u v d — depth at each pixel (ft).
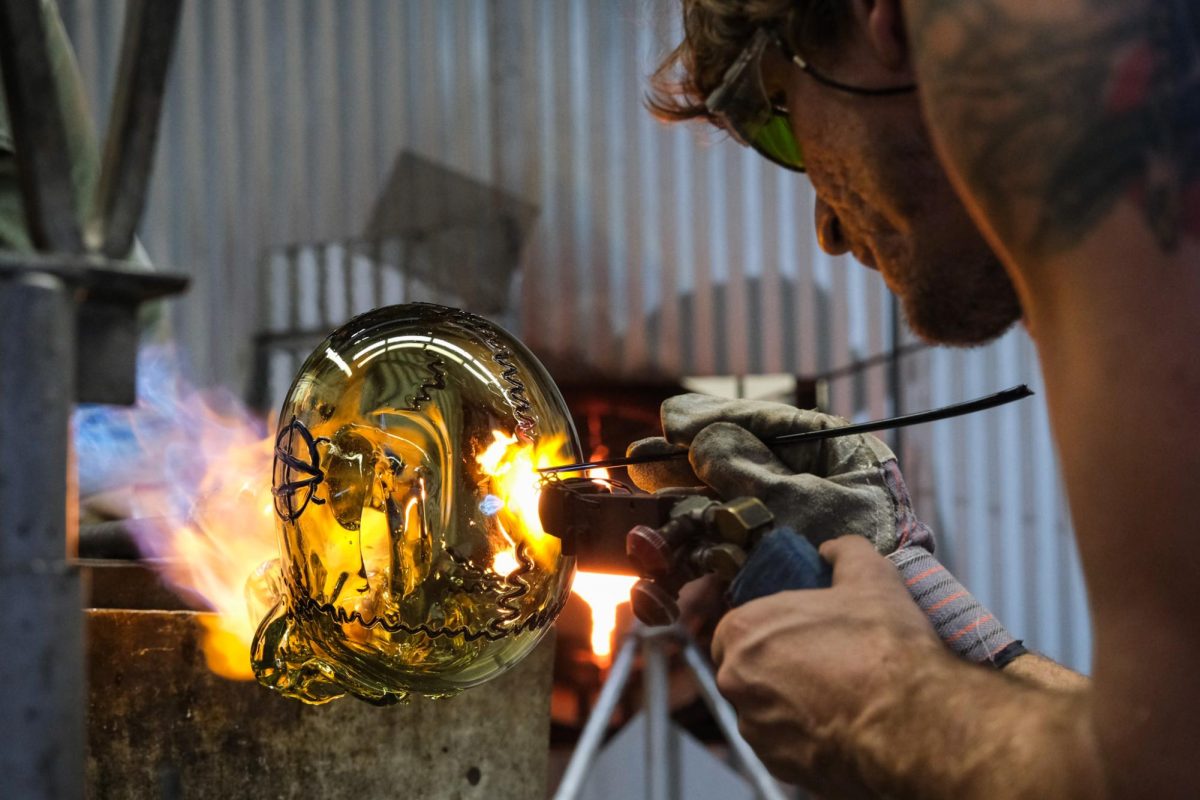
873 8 2.22
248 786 3.63
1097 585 1.81
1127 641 1.77
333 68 13.15
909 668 2.20
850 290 12.86
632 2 12.73
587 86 13.01
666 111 3.04
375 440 2.62
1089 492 1.79
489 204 13.04
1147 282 1.74
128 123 1.92
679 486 2.82
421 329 2.78
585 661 10.41
